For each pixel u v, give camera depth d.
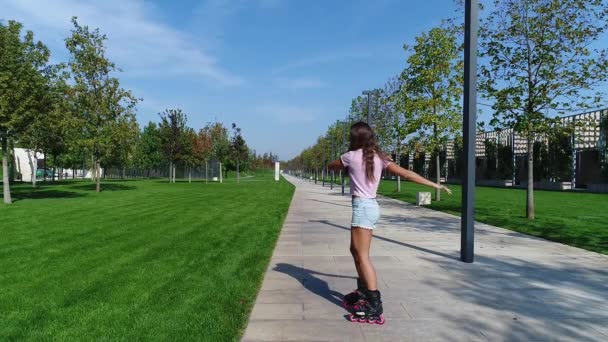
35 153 37.28
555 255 7.50
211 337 3.73
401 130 20.30
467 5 7.00
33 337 3.74
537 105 12.19
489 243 8.76
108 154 26.48
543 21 11.59
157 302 4.70
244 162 53.19
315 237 9.48
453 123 18.77
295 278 5.86
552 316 4.37
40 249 7.73
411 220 12.65
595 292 5.24
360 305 4.15
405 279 5.82
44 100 17.83
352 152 4.37
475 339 3.77
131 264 6.56
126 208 15.44
